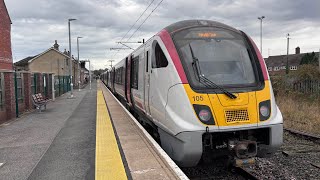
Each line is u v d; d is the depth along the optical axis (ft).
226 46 22.45
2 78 41.42
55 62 215.72
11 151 24.99
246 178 22.61
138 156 21.20
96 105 62.28
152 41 26.17
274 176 23.56
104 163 20.01
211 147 20.07
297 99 67.51
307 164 26.40
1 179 18.40
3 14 87.56
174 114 20.33
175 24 24.26
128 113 44.55
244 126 19.49
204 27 23.30
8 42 92.27
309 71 72.28
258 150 20.95
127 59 45.39
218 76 20.93
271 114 20.42
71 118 43.47
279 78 81.82
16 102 45.42
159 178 16.90
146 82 27.86
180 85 20.20
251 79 21.40
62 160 21.99
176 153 20.43
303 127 41.01
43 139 29.32
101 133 30.07
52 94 75.46
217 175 23.41
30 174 19.19
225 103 19.66
